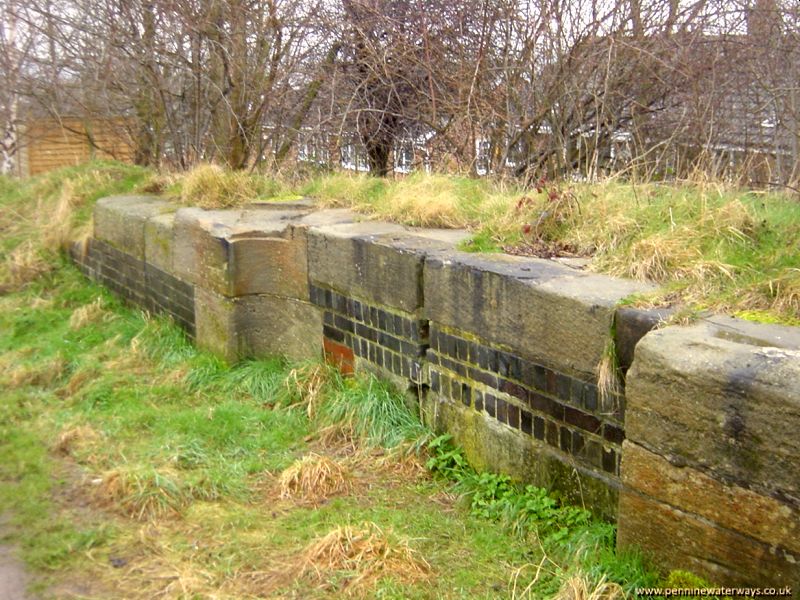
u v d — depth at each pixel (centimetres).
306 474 427
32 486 423
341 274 525
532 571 349
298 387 534
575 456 379
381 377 504
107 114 1109
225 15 895
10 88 1173
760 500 279
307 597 331
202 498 414
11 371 604
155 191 858
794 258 375
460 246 477
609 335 352
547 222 488
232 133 909
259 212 648
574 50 802
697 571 303
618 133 865
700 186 485
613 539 355
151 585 341
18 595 336
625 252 425
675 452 304
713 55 845
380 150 944
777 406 271
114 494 409
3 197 1016
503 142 842
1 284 814
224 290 583
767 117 877
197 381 573
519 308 398
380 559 351
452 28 865
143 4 926
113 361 621
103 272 785
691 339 311
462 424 448
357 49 913
